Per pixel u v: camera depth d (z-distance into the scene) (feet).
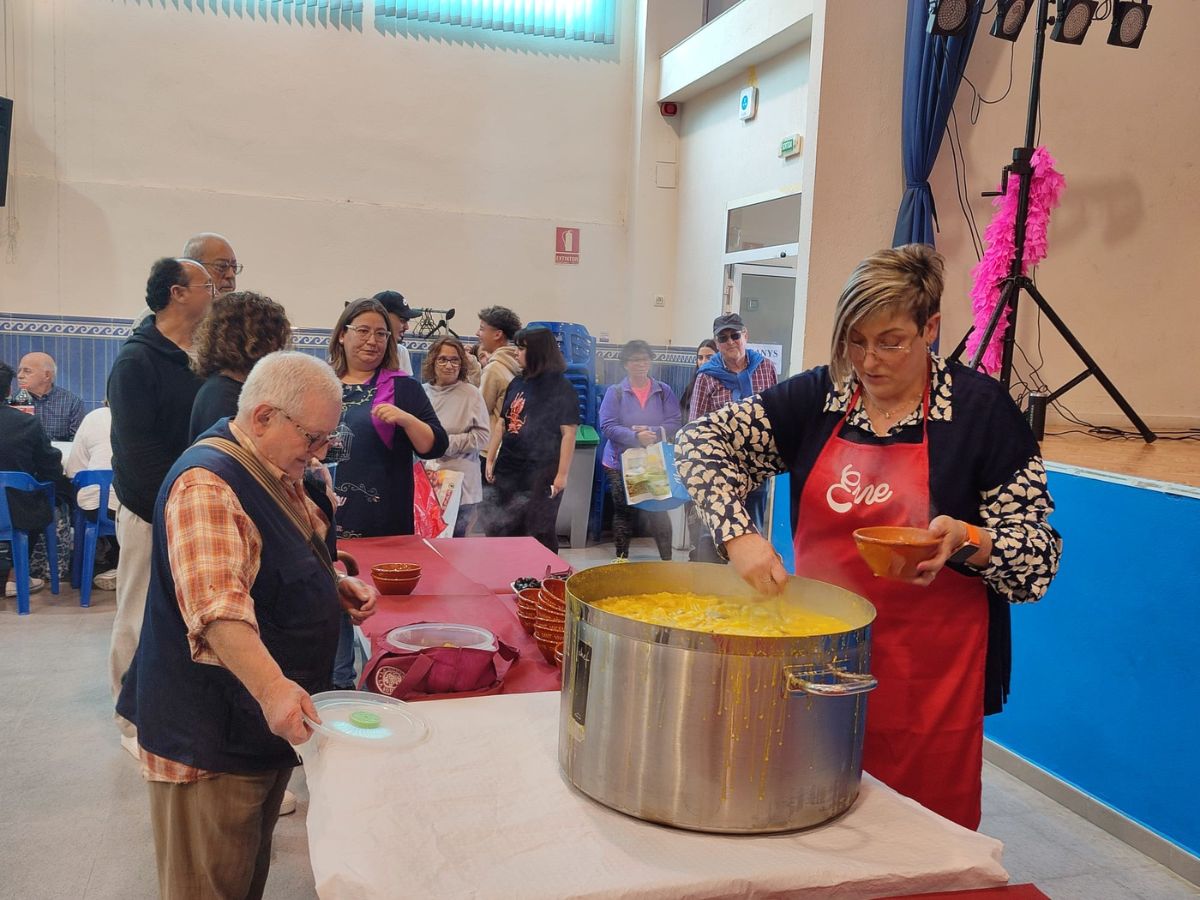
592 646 3.56
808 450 5.08
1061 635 9.60
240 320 7.59
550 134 22.94
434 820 3.41
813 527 5.04
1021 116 13.80
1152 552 8.64
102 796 8.84
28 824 8.29
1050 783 9.62
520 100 22.59
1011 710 10.27
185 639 4.58
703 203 22.65
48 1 19.12
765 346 20.95
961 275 13.74
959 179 13.56
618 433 17.89
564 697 3.80
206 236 10.88
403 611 6.83
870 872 3.23
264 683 4.04
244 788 4.74
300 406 4.68
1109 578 9.07
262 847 5.27
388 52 21.48
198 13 20.10
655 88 23.20
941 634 4.87
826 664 3.39
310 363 4.81
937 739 4.92
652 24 22.95
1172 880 8.10
